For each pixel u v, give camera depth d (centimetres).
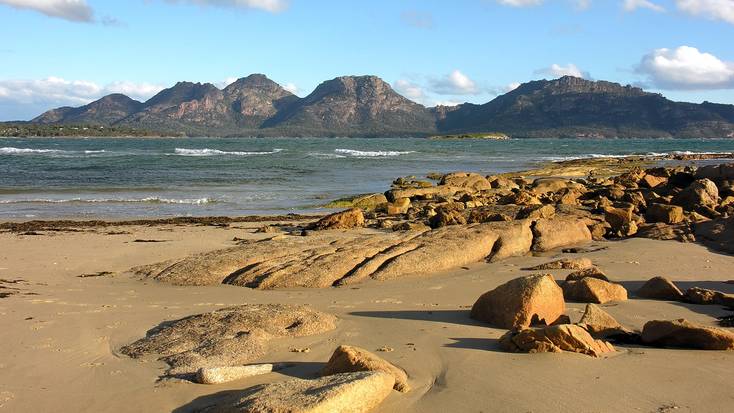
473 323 961
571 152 10781
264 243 1555
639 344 834
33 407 645
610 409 611
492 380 691
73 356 809
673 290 1105
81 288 1257
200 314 973
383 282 1288
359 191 3666
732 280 1257
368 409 597
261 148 12075
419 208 2533
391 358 775
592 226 1786
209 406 623
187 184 3981
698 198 2206
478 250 1486
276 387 598
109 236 1972
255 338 843
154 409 630
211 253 1480
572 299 1099
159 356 801
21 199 3111
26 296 1166
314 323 916
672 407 616
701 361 752
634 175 3381
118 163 6103
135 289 1250
